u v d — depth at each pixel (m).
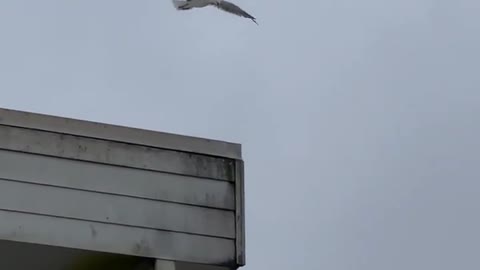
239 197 13.53
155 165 13.32
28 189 12.80
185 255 13.12
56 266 13.25
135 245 12.99
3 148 12.84
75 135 13.12
